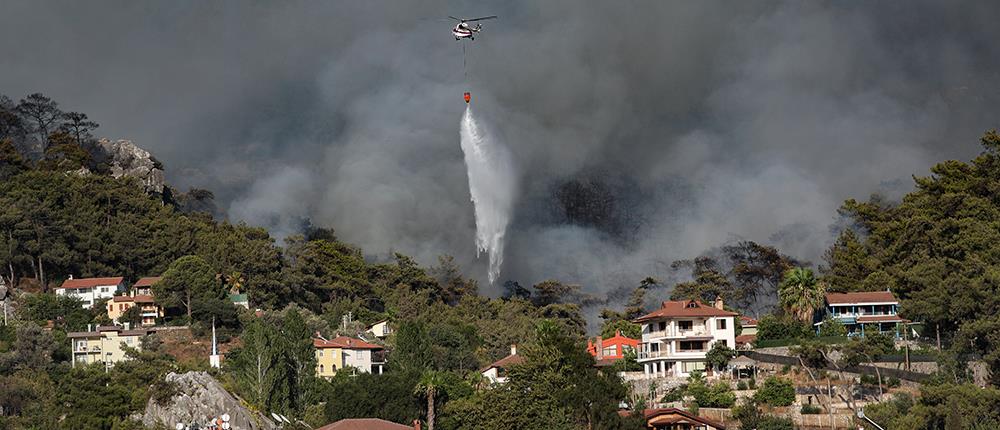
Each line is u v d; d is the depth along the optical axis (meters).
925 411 162.00
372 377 199.75
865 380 192.38
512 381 184.00
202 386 195.50
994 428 156.12
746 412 182.00
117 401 196.00
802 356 199.62
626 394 180.00
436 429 190.00
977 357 188.62
